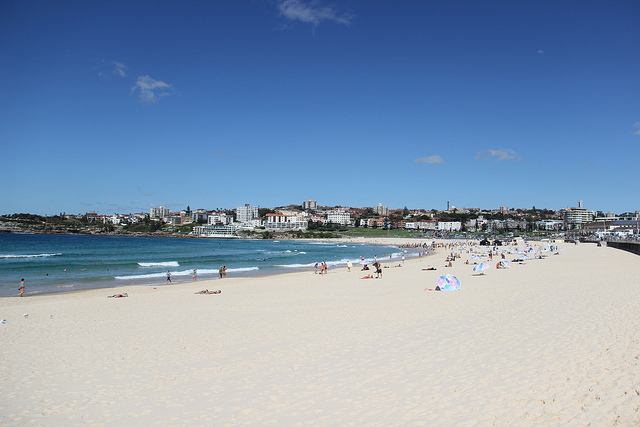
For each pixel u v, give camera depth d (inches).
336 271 1850.4
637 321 505.0
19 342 534.3
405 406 304.2
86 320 681.6
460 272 1464.1
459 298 796.0
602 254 2453.2
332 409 306.0
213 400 333.4
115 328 615.5
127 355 469.4
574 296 742.5
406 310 687.1
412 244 6018.7
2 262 2229.3
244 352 467.8
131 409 320.8
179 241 7775.6
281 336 536.7
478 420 274.1
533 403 294.0
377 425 276.1
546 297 750.5
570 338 449.4
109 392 358.0
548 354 399.5
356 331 545.0
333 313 689.6
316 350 463.2
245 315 702.5
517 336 474.6
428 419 280.4
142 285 1358.3
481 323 554.3
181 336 556.1
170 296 1005.8
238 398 335.6
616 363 357.1
